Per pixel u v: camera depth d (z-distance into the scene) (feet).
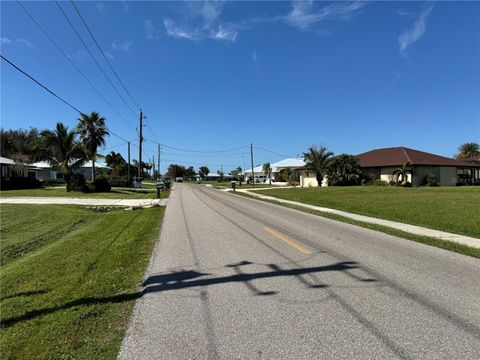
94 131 154.10
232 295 18.31
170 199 100.94
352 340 13.16
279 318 15.25
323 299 17.40
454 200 71.10
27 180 143.33
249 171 386.73
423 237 34.76
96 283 20.75
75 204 79.77
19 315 16.53
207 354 12.45
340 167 151.33
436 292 18.26
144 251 29.66
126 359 12.24
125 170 266.36
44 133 122.31
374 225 43.50
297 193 110.73
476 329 13.96
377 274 21.65
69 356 12.48
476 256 26.68
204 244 32.32
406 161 137.59
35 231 46.26
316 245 31.17
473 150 264.11
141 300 17.87
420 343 12.87
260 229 41.27
